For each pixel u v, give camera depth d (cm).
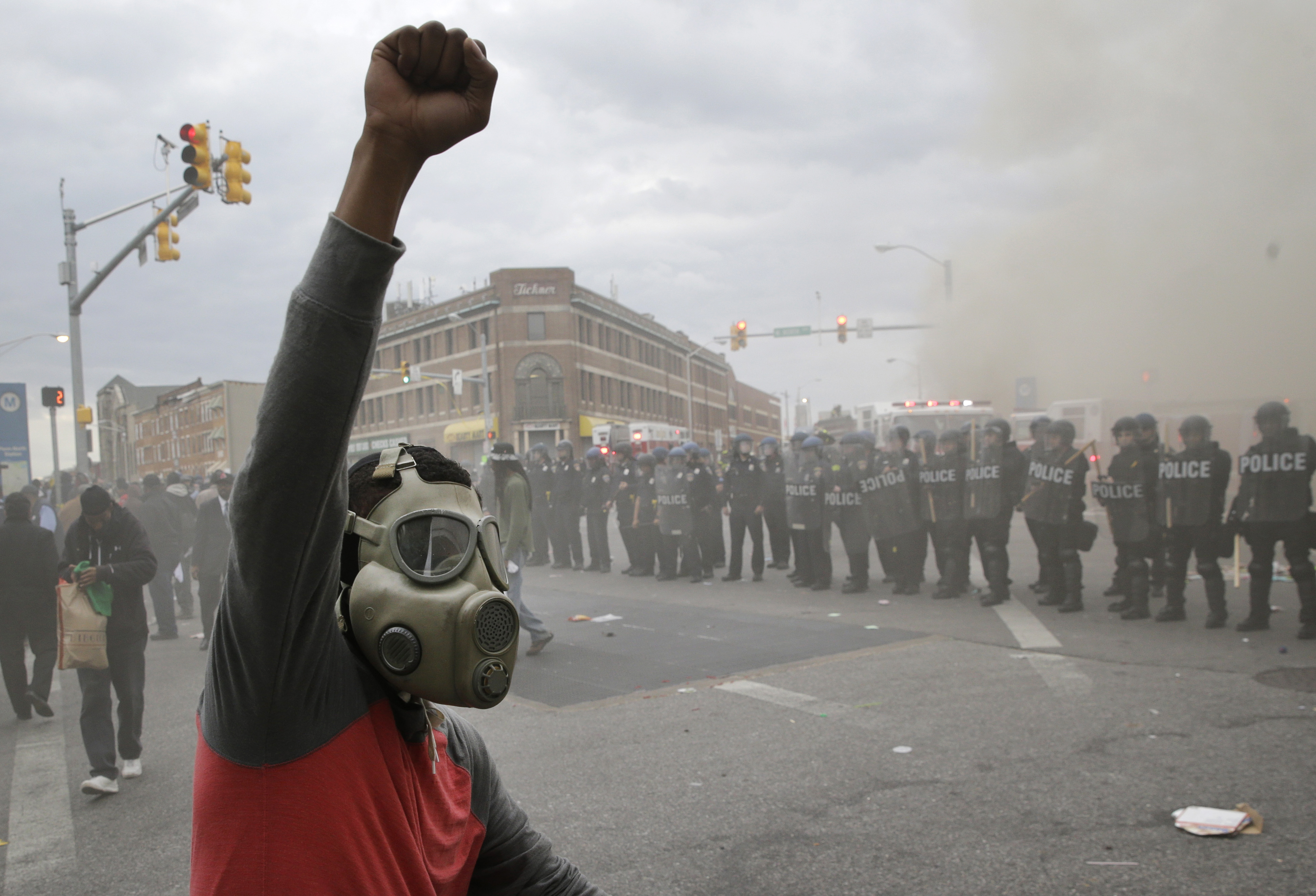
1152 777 418
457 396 4962
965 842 360
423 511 114
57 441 2253
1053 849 350
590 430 4794
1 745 590
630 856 362
